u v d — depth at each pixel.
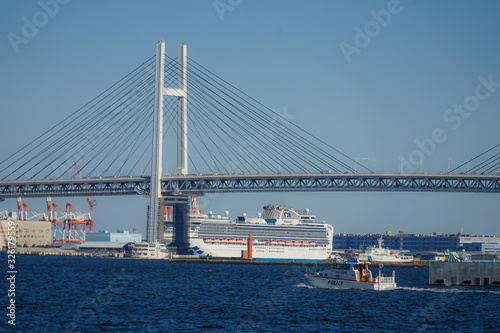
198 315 86.50
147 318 83.19
